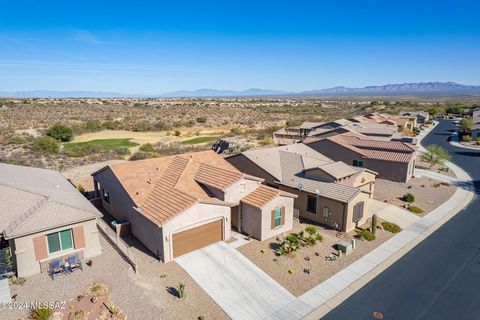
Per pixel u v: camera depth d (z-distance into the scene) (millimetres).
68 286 15164
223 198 20875
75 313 13117
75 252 17250
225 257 18500
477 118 80562
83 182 32125
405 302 15016
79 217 16969
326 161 30125
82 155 45312
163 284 15758
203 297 14836
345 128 49969
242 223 21750
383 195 31094
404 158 35844
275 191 21328
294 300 14883
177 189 20656
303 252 19328
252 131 73312
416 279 16906
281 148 33219
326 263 18203
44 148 45500
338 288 15906
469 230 23234
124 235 21125
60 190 20328
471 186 34406
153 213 18656
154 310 13727
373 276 17094
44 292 14664
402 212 26594
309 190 24172
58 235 16688
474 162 45844
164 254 17672
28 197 17281
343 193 22953
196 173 23531
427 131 77062
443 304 14938
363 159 37844
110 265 17125
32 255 15852
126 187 21406
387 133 48531
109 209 24547
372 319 13852
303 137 56531
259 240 20703
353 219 22750
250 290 15500
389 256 19250
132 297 14516
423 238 21922
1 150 45000
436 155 41844
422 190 32844
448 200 29812
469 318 14039
